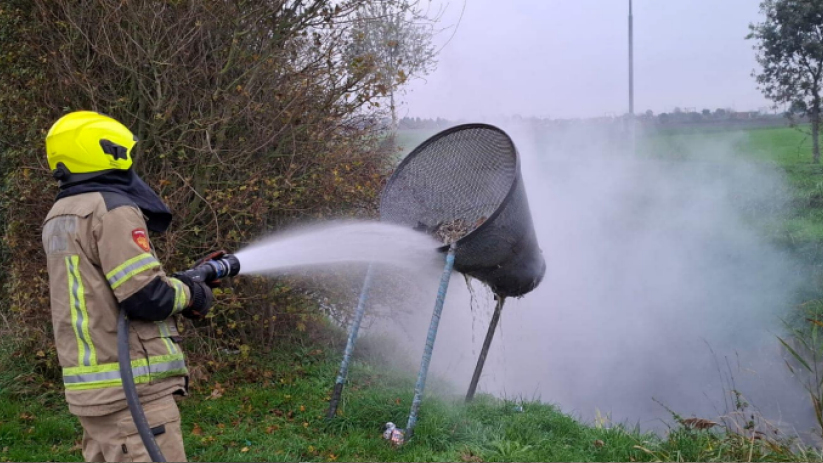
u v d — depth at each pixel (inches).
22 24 214.7
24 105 209.6
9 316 233.1
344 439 166.6
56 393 196.1
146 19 202.7
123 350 92.9
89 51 210.7
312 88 221.3
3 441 162.7
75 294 94.7
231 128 218.5
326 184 217.8
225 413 181.6
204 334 227.0
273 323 236.7
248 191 203.3
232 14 210.5
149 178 209.8
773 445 171.3
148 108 213.3
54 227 97.0
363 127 243.0
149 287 93.7
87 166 97.3
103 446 97.7
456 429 173.9
